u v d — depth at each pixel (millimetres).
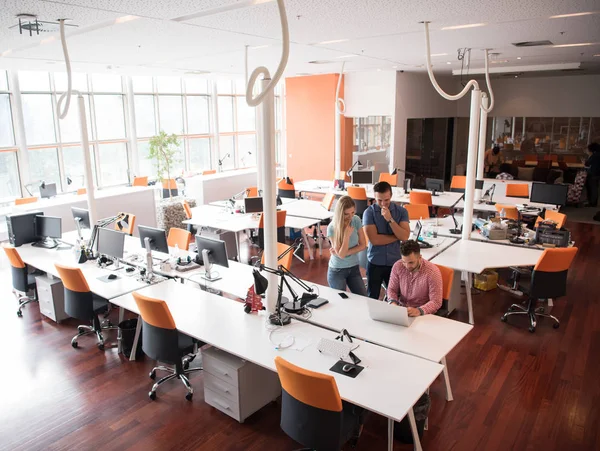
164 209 8805
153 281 4535
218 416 3506
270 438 3260
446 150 13961
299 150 12344
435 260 4781
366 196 8219
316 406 2520
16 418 3504
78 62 7242
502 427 3301
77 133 10141
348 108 11531
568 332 4707
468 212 5469
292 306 3701
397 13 4211
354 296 3951
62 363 4285
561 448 3094
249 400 3412
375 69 9914
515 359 4199
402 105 10984
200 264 4910
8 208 8398
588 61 8555
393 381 2738
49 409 3607
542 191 7293
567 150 12750
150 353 3656
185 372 3883
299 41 5766
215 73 9664
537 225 5531
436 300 3553
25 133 9266
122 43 5543
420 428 3107
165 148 10250
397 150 11078
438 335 3254
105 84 10477
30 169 9492
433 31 5152
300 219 7074
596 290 5777
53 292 5031
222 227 6547
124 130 11047
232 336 3346
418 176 12336
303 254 7441
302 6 3885
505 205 7223
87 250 5340
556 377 3912
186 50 6293
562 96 12422
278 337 3314
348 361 2941
